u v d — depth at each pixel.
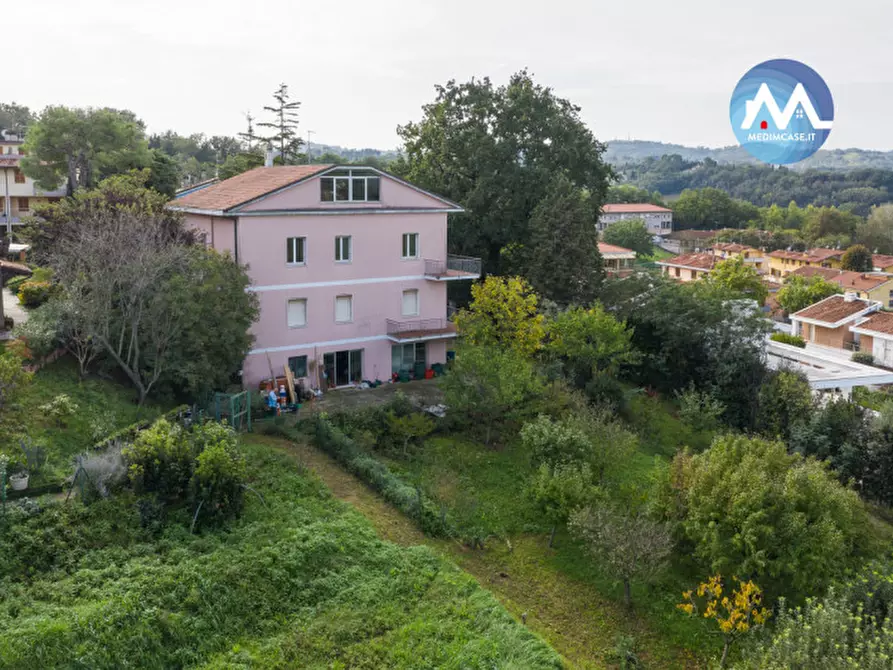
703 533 20.19
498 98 45.34
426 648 16.19
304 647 16.05
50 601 15.62
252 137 73.50
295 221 32.84
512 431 30.83
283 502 21.48
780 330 68.00
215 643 15.73
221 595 16.72
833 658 13.85
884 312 60.56
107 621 14.91
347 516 21.30
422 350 37.72
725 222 156.62
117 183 35.47
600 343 35.59
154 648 15.06
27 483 19.36
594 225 47.19
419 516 22.53
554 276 42.22
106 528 18.11
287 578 17.73
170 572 16.83
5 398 22.45
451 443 29.62
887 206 136.75
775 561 19.20
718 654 18.61
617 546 19.53
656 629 19.45
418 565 19.42
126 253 26.36
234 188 35.34
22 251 39.97
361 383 35.69
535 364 36.50
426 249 37.09
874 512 30.58
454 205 37.34
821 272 89.50
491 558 21.95
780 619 16.42
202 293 26.94
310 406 31.86
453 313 41.47
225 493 19.70
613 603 20.39
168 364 27.08
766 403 36.50
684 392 37.44
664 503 22.06
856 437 31.86
